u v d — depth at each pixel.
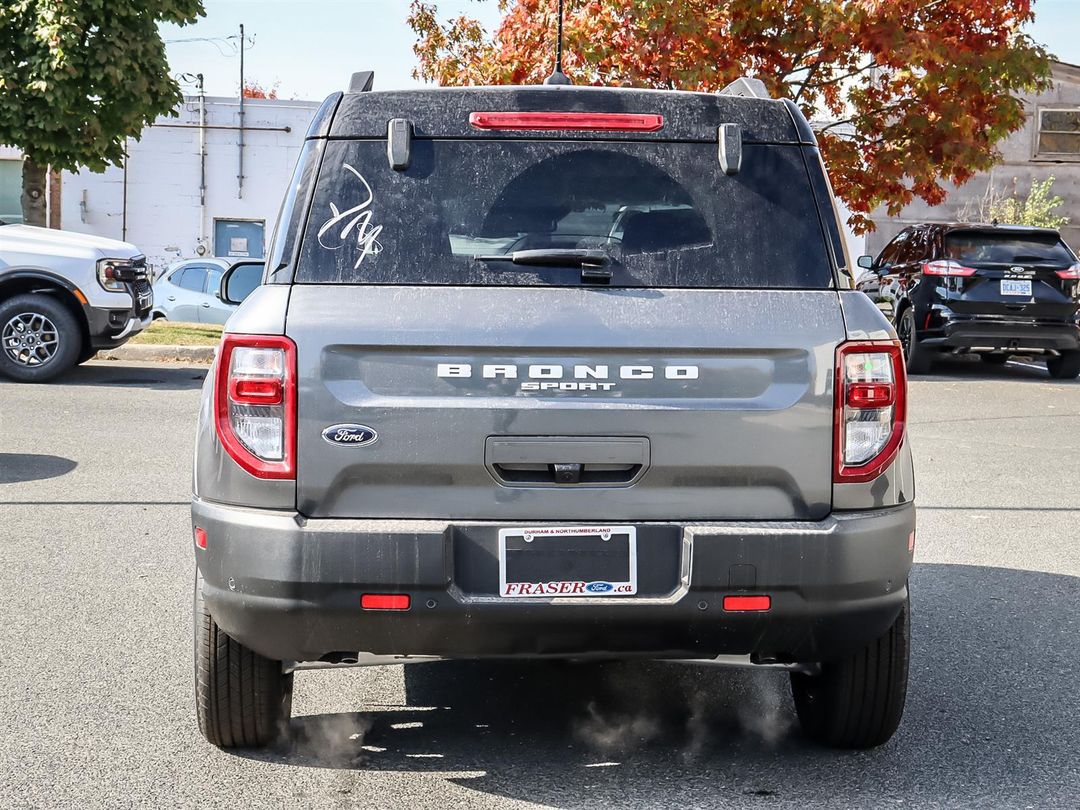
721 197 3.55
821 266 3.51
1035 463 9.61
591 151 3.57
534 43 18.44
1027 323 15.54
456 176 3.53
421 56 22.22
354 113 3.58
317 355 3.33
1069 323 15.58
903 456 3.50
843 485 3.41
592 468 3.36
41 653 4.86
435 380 3.34
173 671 4.67
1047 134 29.20
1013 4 17.38
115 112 18.39
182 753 3.88
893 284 16.98
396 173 3.53
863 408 3.42
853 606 3.40
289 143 32.03
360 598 3.29
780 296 3.45
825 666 3.84
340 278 3.41
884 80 18.42
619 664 4.91
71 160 18.59
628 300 3.40
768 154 3.60
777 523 3.39
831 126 18.59
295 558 3.28
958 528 7.40
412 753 3.90
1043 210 28.28
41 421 10.75
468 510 3.34
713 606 3.34
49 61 17.53
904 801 3.54
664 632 3.38
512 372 3.34
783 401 3.39
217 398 3.39
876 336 3.44
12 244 13.17
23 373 13.32
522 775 3.72
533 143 3.57
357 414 3.32
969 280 15.66
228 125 31.84
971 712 4.34
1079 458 9.88
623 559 3.36
